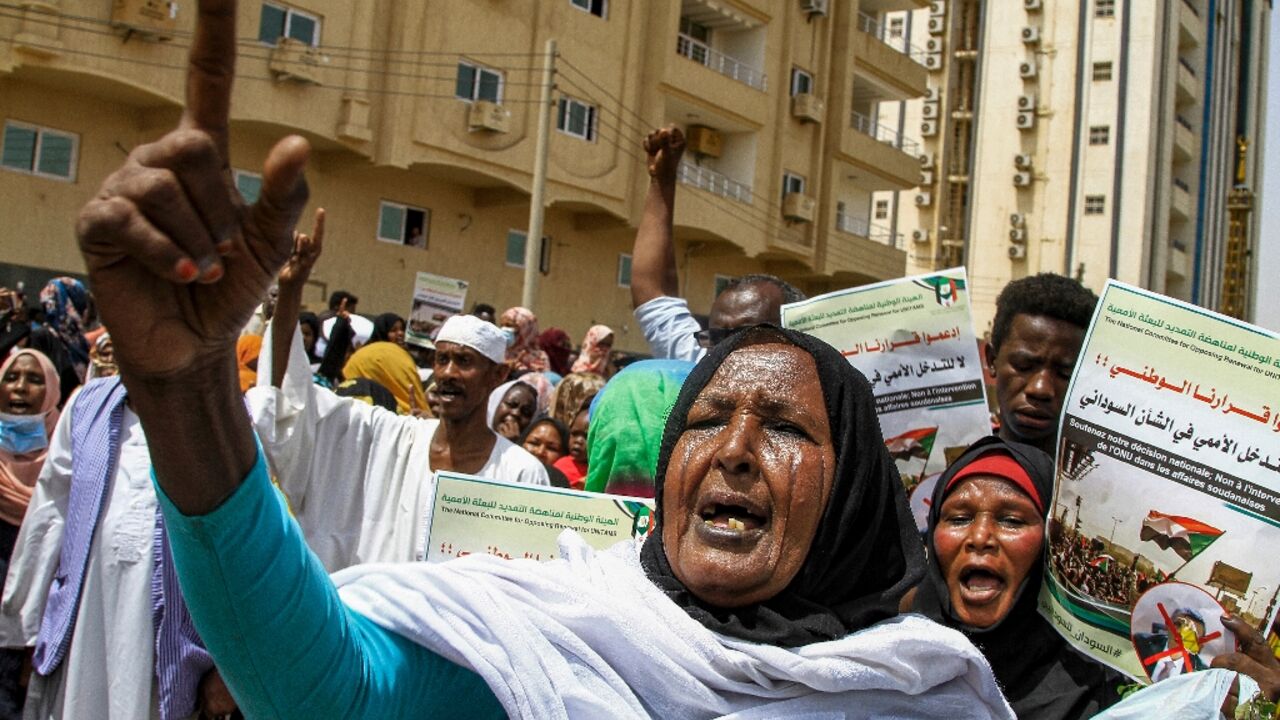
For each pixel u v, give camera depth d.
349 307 11.02
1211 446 2.54
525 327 9.56
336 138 18.62
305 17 18.19
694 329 4.57
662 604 1.73
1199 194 46.56
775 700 1.71
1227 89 49.81
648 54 23.91
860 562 1.86
